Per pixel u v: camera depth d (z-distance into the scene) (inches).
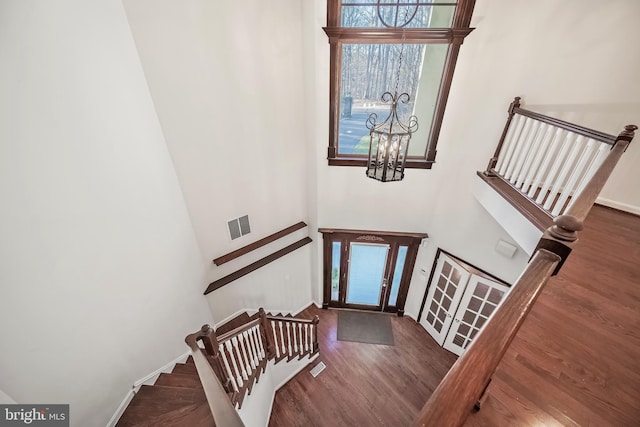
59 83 73.2
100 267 88.4
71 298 79.0
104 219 89.0
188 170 127.9
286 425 148.5
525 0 111.2
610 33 103.0
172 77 110.0
